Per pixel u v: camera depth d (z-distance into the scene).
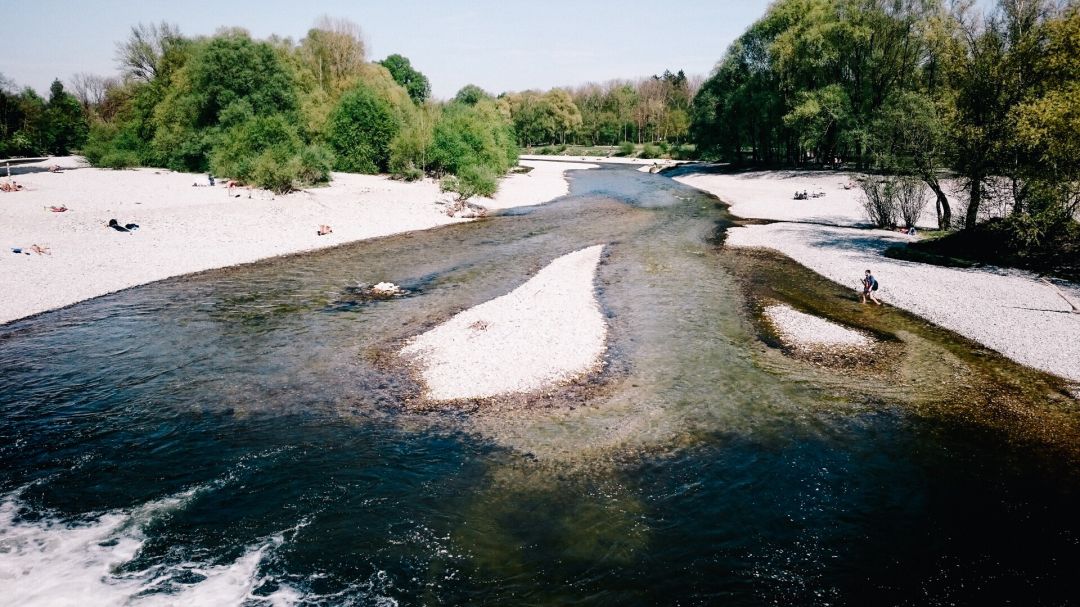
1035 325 21.25
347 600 10.00
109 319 23.14
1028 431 15.16
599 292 27.02
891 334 21.56
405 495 12.72
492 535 11.57
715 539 11.47
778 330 22.12
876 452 14.35
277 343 20.84
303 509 12.26
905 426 15.49
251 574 10.53
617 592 10.21
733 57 77.75
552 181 78.31
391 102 70.69
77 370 18.62
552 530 11.71
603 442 14.66
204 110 61.78
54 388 17.42
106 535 11.46
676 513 12.20
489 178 59.69
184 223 36.81
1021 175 26.30
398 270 31.03
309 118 65.81
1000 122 27.25
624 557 11.02
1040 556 10.97
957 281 26.66
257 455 14.17
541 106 147.88
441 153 63.06
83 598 9.87
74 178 55.22
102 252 30.97
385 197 51.06
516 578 10.51
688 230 42.19
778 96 71.25
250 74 60.59
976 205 29.78
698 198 59.97
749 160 86.31
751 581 10.45
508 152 83.94
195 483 13.10
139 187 49.28
